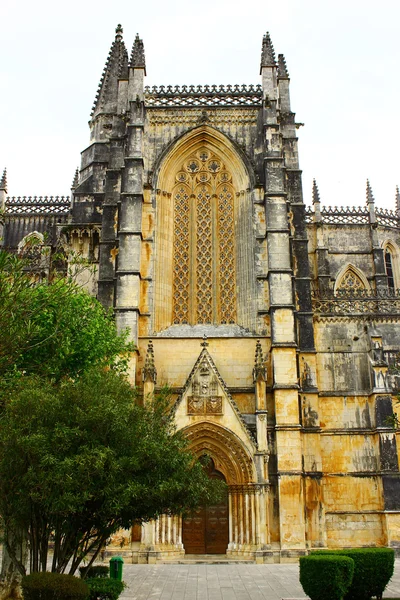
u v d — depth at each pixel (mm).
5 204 65938
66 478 18812
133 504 20766
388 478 41875
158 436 22844
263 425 39781
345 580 21812
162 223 47188
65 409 20953
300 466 39281
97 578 22328
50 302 25641
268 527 38312
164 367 43219
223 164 49156
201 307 46000
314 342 45375
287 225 44781
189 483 22000
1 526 23078
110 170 48688
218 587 27594
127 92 51438
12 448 19703
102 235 47000
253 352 43500
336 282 67438
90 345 34125
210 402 40312
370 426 44156
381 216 71875
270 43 50594
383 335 46844
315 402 42688
